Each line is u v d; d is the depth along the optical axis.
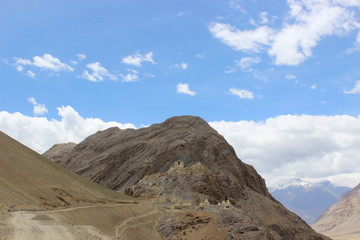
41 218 62.84
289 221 195.38
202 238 103.25
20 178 88.06
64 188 97.62
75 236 53.84
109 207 95.19
